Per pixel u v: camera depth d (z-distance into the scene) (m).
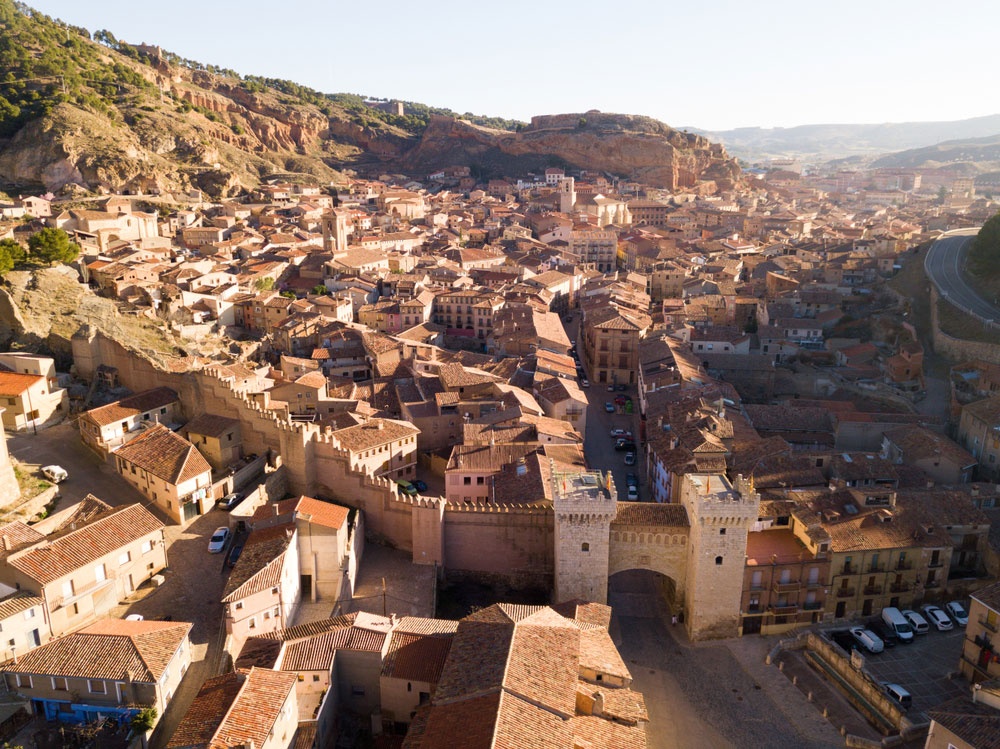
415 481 131.75
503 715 60.41
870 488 111.69
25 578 78.31
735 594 96.50
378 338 179.62
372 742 76.75
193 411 126.31
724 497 95.12
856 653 88.75
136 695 70.50
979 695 72.06
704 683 90.31
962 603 102.19
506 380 161.25
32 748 67.88
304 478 113.75
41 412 122.81
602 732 67.00
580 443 130.12
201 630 84.00
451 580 106.69
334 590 95.06
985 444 135.62
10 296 138.88
